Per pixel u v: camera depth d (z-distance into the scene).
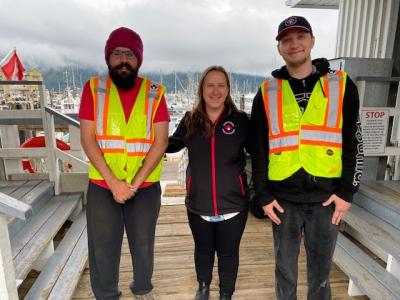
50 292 1.85
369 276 1.96
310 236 1.49
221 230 1.64
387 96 2.75
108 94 1.49
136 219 1.61
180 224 3.14
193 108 1.61
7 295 1.15
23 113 3.04
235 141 1.55
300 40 1.31
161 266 2.37
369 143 2.62
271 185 1.51
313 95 1.38
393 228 2.13
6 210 1.00
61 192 3.31
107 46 1.42
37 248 2.09
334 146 1.39
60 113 3.47
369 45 3.53
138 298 1.79
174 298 2.00
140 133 1.53
